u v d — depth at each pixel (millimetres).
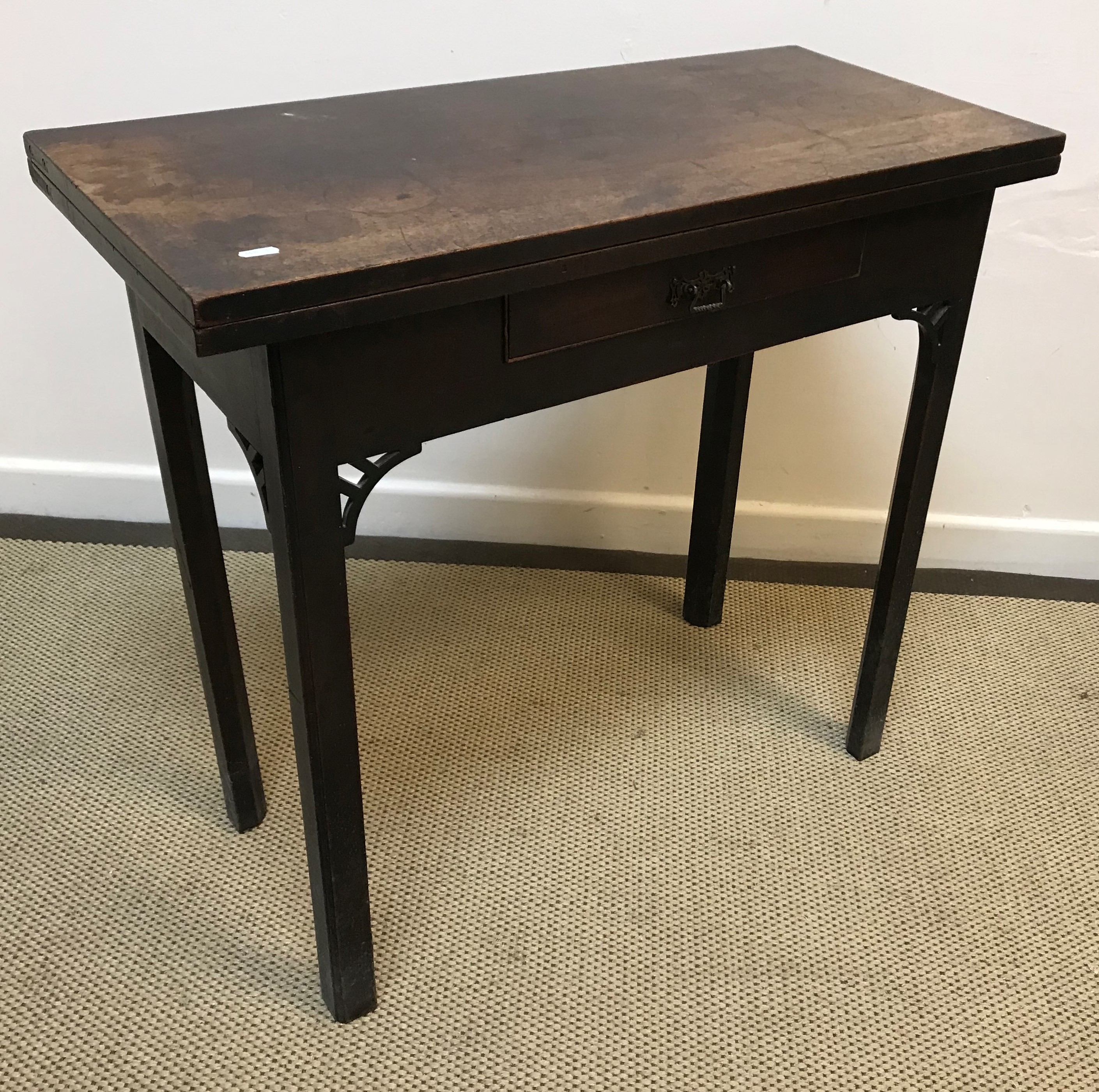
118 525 1791
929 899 1219
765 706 1479
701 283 901
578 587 1700
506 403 865
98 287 1591
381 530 1792
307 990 1104
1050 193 1457
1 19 1411
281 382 749
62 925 1157
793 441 1678
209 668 1157
